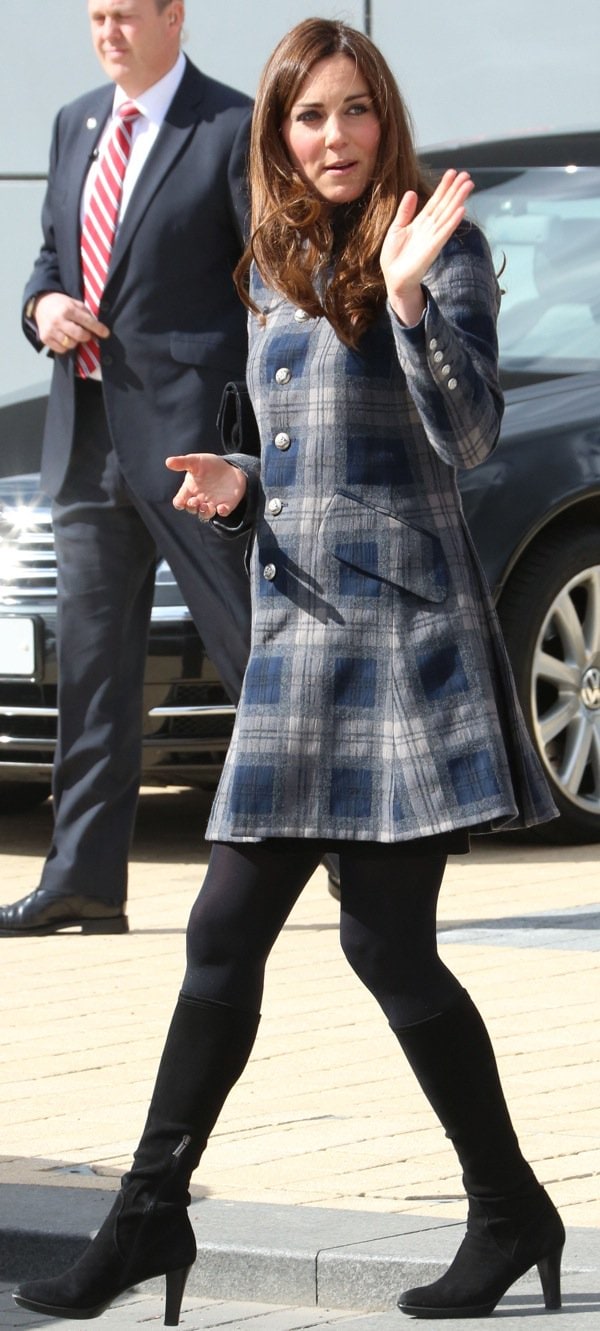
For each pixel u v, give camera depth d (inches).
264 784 509.4
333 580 510.6
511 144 1322.6
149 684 1056.2
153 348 903.1
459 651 507.8
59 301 912.9
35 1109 684.1
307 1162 621.6
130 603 944.3
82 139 927.7
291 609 514.3
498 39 1777.8
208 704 1061.8
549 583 1100.5
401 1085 703.1
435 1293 522.3
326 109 510.9
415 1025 514.3
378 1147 636.1
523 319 1216.8
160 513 908.6
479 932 919.0
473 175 1302.9
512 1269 521.7
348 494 509.7
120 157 911.7
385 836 502.3
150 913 996.6
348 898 516.4
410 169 516.7
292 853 515.5
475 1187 523.2
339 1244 547.5
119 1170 618.8
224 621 914.1
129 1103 690.8
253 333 532.7
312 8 1755.7
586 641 1129.4
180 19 908.0
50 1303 507.8
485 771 502.6
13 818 1272.1
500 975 840.9
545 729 1114.1
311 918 971.3
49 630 1066.7
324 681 507.8
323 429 511.5
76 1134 656.4
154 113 908.6
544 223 1253.1
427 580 508.4
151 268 901.2
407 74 1765.5
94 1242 511.8
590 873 1059.3
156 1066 734.5
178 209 901.2
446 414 486.6
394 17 1759.4
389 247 483.2
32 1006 818.8
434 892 517.3
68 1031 781.3
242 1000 516.7
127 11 895.7
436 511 513.0
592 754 1135.0
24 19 1744.6
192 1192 594.9
